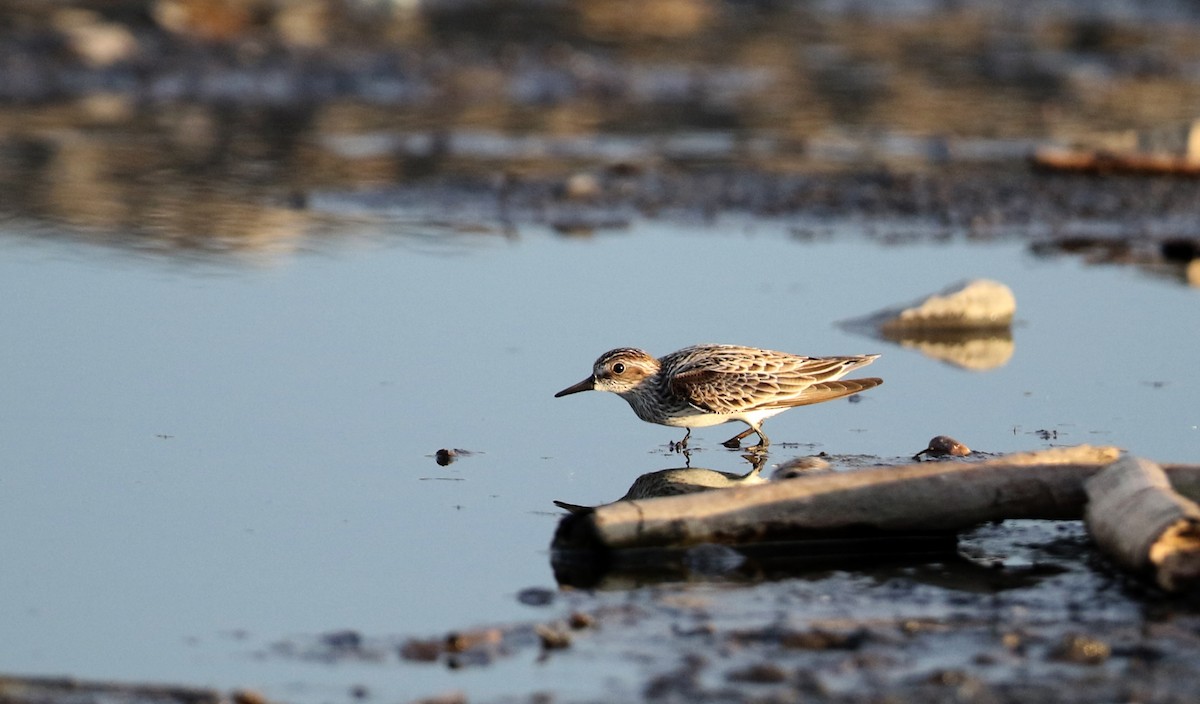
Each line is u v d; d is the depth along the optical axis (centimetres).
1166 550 940
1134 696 807
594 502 1169
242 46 3322
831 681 833
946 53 3672
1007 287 1683
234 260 1906
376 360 1541
